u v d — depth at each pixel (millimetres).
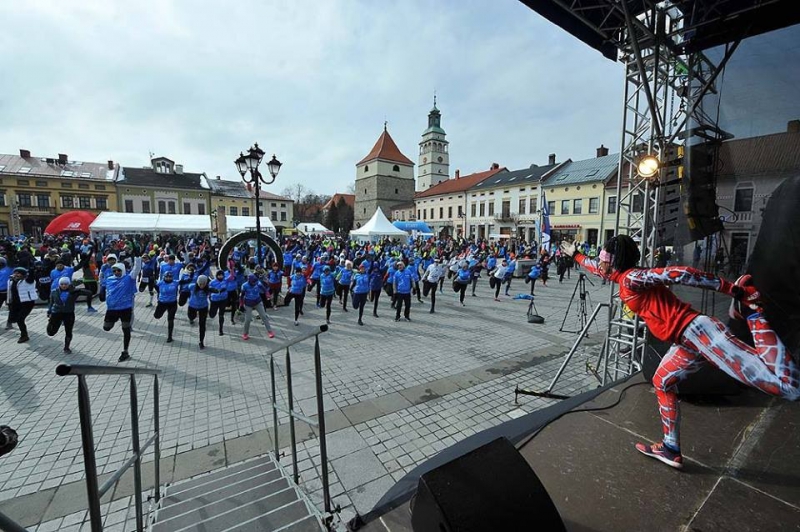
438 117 62219
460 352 7121
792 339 3143
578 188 31719
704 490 2137
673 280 2092
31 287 7371
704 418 2971
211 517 2662
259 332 8438
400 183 58938
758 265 3410
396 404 4945
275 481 3182
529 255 21344
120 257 14773
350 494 3250
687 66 4316
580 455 2486
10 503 3129
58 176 39500
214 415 4598
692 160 4059
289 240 26016
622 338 5449
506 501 1517
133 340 7680
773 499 2057
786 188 3244
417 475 2500
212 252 20125
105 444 3971
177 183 46469
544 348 7414
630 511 1973
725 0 3879
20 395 5105
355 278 9391
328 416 4609
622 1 3936
